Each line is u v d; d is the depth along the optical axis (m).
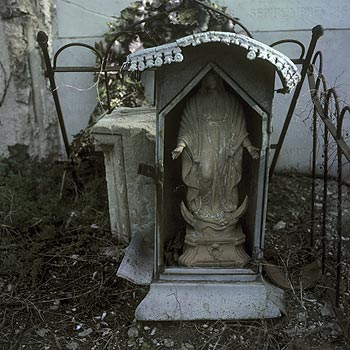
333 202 3.77
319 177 4.17
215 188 2.66
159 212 2.59
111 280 2.96
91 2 3.97
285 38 3.99
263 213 2.61
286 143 4.17
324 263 2.88
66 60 4.10
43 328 2.66
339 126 2.51
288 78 2.31
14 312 2.75
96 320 2.71
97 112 3.98
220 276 2.64
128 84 3.99
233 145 2.59
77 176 3.89
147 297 2.63
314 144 2.96
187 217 2.72
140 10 3.89
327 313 2.70
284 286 2.81
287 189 3.96
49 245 3.28
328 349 2.49
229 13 3.95
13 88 4.08
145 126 3.08
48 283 2.97
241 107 2.60
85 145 3.87
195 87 2.60
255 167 2.62
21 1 3.89
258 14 3.95
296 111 4.06
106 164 3.23
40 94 4.14
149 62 2.25
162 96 2.43
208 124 2.58
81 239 3.29
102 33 4.03
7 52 3.99
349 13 3.91
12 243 3.29
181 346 2.53
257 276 2.65
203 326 2.62
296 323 2.64
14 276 3.02
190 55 2.37
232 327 2.62
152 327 2.64
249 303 2.62
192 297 2.62
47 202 3.69
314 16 3.93
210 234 2.71
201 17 3.85
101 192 3.79
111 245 3.27
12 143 4.21
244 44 2.21
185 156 2.62
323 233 2.86
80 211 3.61
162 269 2.65
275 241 3.30
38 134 4.22
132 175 3.16
